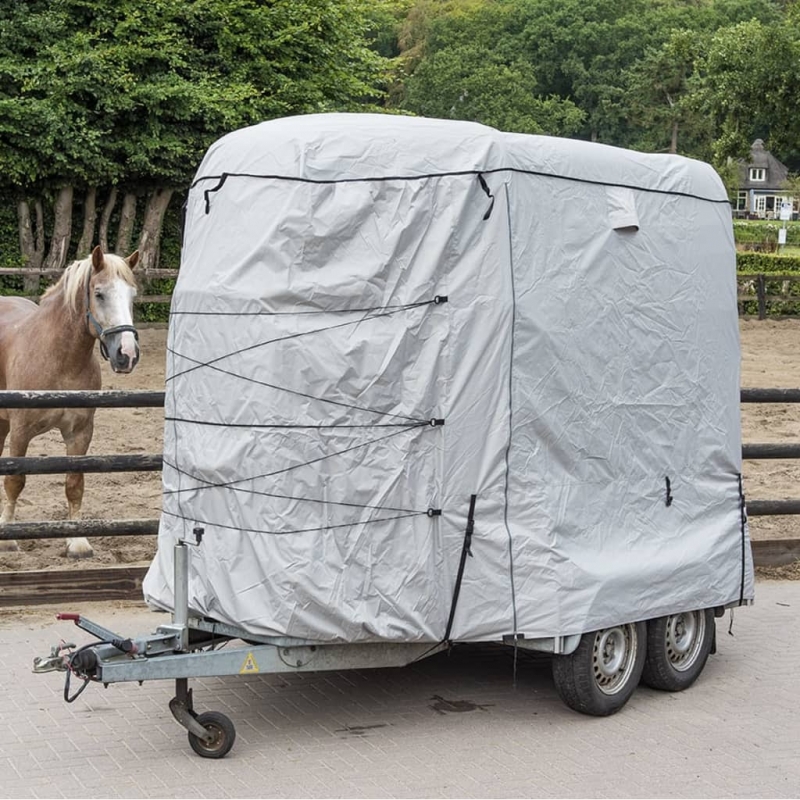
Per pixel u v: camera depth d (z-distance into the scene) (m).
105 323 7.81
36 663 4.73
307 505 4.94
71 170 20.27
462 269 5.13
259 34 21.58
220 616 5.06
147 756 4.95
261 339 4.99
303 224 4.99
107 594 7.25
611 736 5.31
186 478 5.23
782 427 13.94
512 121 84.31
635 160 5.90
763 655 6.66
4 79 19.84
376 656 5.18
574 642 5.24
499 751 5.08
